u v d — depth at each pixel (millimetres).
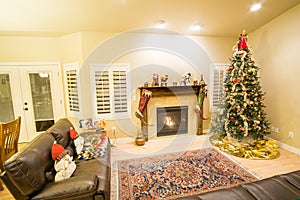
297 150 3193
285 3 2951
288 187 1601
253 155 3125
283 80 3354
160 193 2219
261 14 3238
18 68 3738
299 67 3064
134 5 2736
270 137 3711
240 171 2666
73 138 2402
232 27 3689
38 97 3953
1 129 2131
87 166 2059
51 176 1712
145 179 2516
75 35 3521
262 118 3361
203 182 2428
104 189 1619
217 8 2949
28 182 1430
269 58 3600
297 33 3051
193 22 3371
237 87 3289
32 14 2781
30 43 3686
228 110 3451
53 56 3816
